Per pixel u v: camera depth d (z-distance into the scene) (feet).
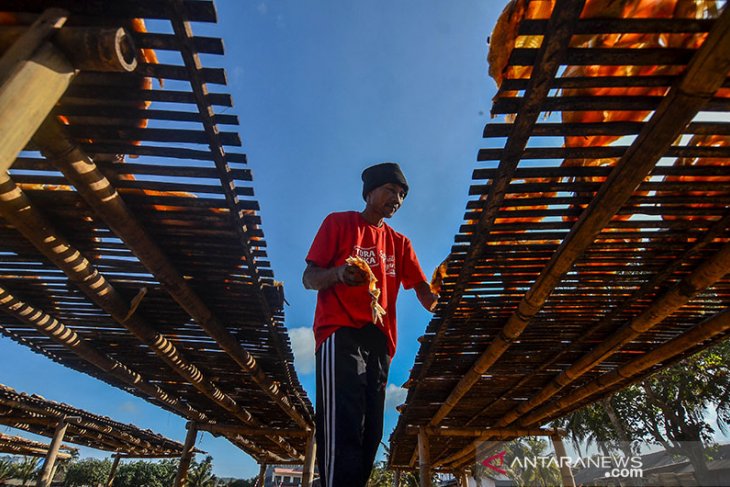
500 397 24.67
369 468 6.59
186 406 29.14
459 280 13.61
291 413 28.81
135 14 6.94
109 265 13.46
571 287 13.99
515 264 13.05
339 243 8.00
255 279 13.76
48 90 6.01
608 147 8.91
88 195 9.82
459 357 19.39
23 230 10.93
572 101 7.92
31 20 6.74
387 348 7.52
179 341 18.78
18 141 5.65
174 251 12.82
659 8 6.71
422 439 29.84
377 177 8.60
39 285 14.64
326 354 6.86
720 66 6.57
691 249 11.84
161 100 8.36
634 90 7.95
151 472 191.93
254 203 10.83
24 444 50.01
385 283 7.91
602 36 7.18
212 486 150.10
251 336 18.17
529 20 6.71
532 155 9.04
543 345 18.15
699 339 15.64
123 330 17.72
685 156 8.84
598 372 21.06
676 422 41.52
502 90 7.74
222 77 7.86
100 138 9.14
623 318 15.66
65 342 17.47
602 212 9.96
